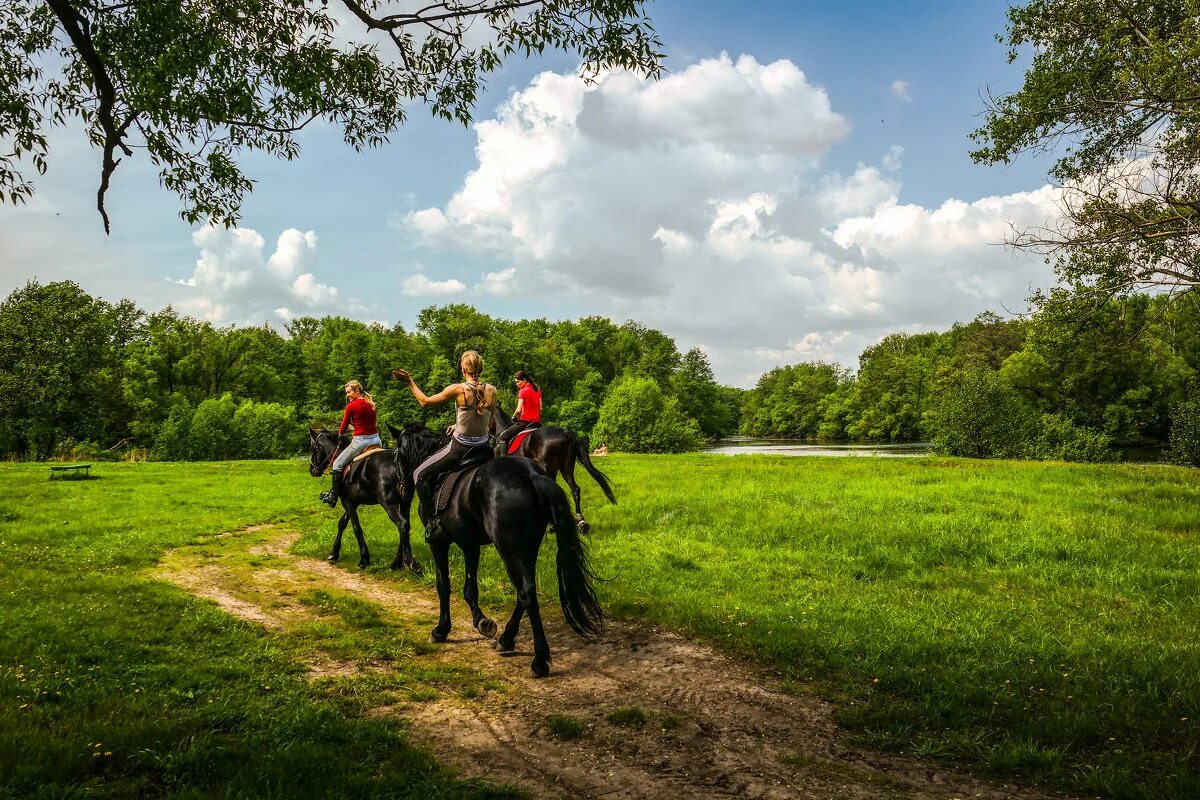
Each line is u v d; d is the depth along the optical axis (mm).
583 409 79375
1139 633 6441
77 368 51031
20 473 27234
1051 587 8234
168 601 7949
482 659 6293
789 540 10977
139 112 7375
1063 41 16641
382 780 3758
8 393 46781
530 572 5906
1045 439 43688
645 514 13430
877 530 11156
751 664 5938
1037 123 16953
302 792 3555
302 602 8398
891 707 4863
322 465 11500
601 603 7840
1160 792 3676
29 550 11273
